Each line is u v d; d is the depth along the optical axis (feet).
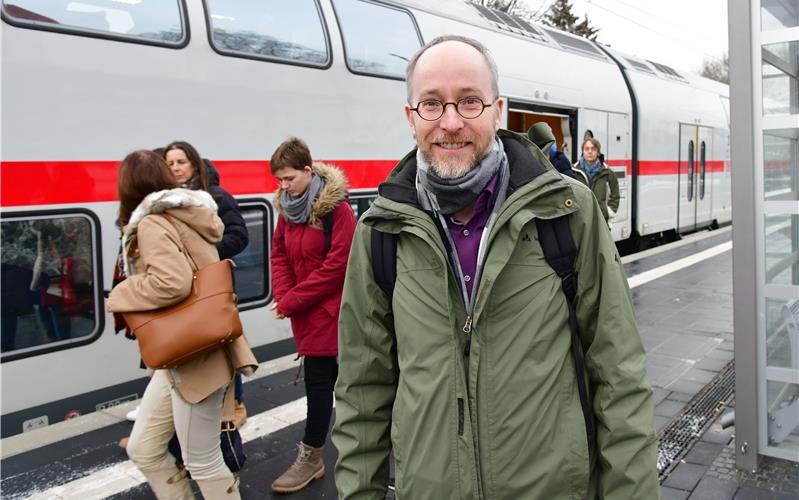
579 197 5.73
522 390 5.40
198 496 11.89
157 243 8.63
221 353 9.37
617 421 5.43
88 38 14.55
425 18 24.81
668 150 46.44
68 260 14.35
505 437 5.37
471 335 5.53
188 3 16.53
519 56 30.73
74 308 14.55
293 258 11.84
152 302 8.59
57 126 14.02
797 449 11.87
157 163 9.39
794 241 12.89
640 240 46.11
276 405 16.11
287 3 19.08
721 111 57.72
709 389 16.61
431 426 5.51
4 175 13.24
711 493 11.32
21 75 13.47
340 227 11.49
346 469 6.28
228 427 10.27
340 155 20.56
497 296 5.55
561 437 5.41
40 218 13.82
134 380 15.81
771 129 11.29
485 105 5.62
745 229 11.60
